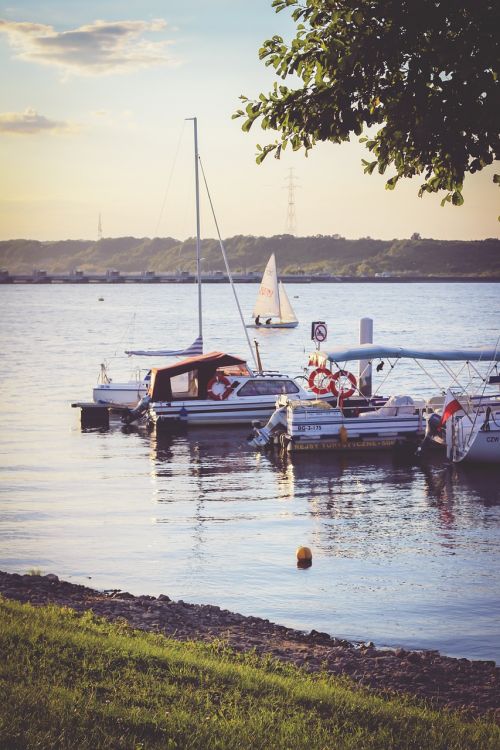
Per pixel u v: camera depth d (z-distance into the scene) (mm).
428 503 31719
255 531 27797
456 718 13781
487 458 38125
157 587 22219
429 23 13367
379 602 21344
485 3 13203
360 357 43719
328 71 14281
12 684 12320
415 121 14141
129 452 41656
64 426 48969
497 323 145250
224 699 13031
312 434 41500
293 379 49750
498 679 16406
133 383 53094
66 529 27812
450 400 38938
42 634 14445
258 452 41812
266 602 21281
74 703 11945
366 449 41844
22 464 38594
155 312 192750
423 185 15664
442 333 122188
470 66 13039
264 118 14766
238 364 49219
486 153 13953
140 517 29422
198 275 60375
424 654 17734
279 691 13703
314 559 24781
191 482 35156
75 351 93812
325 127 14359
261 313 139500
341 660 16906
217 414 48406
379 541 26719
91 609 18453
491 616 20469
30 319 159625
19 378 70062
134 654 14203
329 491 33625
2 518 29109
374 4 13930
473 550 25734
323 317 165750
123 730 11445
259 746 11453
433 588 22375
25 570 23469
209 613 19641
